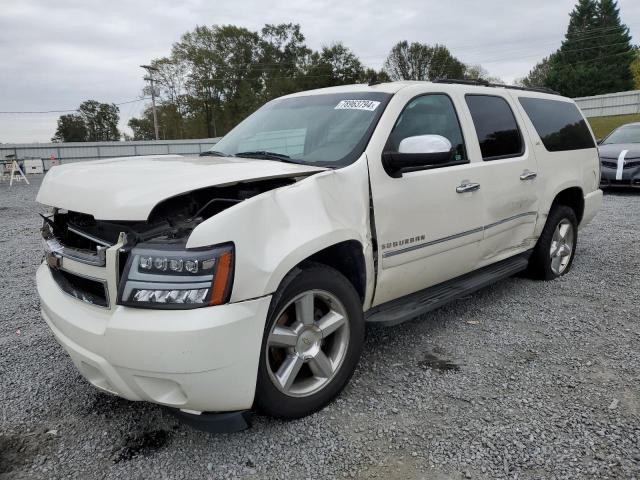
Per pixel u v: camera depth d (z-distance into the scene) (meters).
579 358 3.44
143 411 2.91
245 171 2.69
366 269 3.00
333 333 2.91
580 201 5.31
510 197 4.17
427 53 67.44
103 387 2.48
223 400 2.33
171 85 65.00
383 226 3.09
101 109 82.88
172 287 2.20
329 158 3.11
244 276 2.29
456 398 2.97
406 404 2.91
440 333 3.89
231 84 66.00
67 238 2.75
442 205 3.48
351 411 2.85
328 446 2.55
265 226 2.41
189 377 2.21
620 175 10.80
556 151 4.85
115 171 2.68
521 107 4.57
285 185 2.80
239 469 2.40
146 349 2.18
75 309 2.51
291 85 65.75
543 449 2.48
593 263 5.73
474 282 3.93
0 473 2.40
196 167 2.78
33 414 2.89
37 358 3.61
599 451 2.46
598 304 4.45
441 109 3.73
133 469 2.42
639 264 5.66
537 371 3.27
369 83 3.79
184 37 64.88
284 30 67.56
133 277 2.24
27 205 13.02
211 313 2.21
